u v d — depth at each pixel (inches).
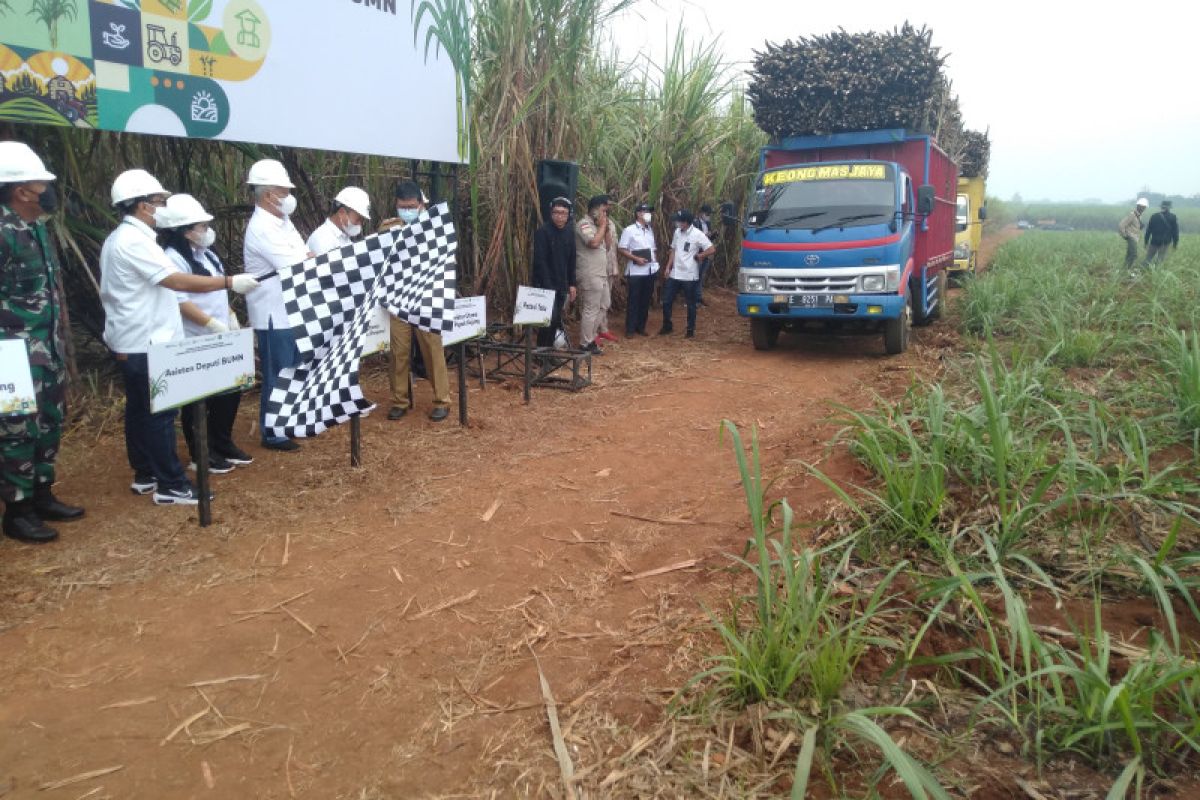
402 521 192.7
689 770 109.9
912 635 139.6
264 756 114.0
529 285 376.8
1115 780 107.0
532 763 112.7
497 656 138.9
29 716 120.8
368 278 207.3
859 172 378.3
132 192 177.9
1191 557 141.2
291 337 228.2
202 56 223.0
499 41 351.3
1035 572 152.6
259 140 241.8
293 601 155.5
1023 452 191.9
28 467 168.6
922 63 395.9
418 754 114.9
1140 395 264.5
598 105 426.9
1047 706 113.1
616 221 450.3
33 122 189.5
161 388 163.3
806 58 420.2
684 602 155.9
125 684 129.2
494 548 179.8
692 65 465.4
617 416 283.7
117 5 203.0
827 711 117.7
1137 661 116.7
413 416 276.7
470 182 356.2
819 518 187.3
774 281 366.3
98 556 170.4
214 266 208.8
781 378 341.1
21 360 148.8
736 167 572.7
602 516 198.1
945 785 105.7
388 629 146.7
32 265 163.3
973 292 462.9
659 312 511.5
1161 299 454.9
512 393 312.5
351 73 270.7
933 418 197.0
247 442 244.8
